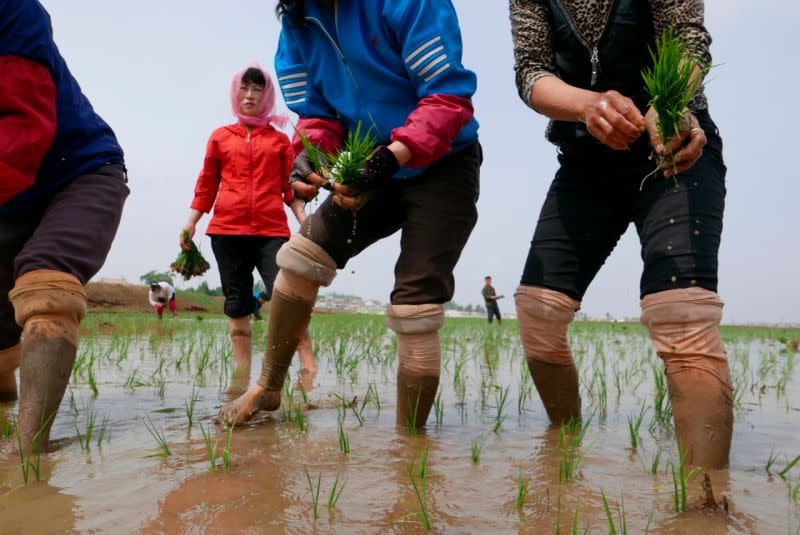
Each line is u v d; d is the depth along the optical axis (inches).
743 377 193.8
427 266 101.5
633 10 93.1
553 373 111.0
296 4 102.2
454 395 148.7
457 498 68.9
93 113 104.1
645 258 93.1
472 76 101.0
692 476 78.2
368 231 109.3
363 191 93.4
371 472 78.2
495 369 206.2
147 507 63.9
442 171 104.7
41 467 78.1
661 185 94.2
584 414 125.7
